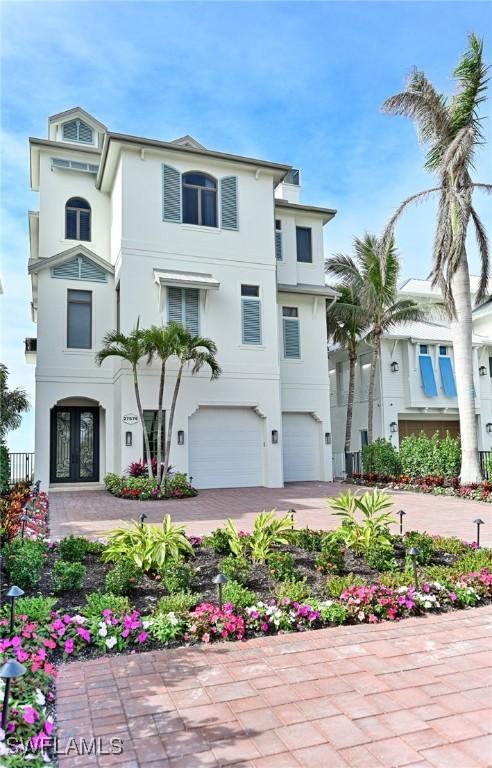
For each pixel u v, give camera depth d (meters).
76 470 19.23
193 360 18.00
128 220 17.75
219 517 12.12
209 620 5.05
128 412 16.98
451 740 3.31
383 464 20.48
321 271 22.69
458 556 7.74
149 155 18.19
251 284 19.30
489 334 28.53
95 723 3.52
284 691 3.96
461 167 16.70
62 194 20.41
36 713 3.31
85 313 19.11
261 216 19.75
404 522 11.77
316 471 21.64
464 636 5.07
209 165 19.06
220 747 3.25
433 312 26.47
